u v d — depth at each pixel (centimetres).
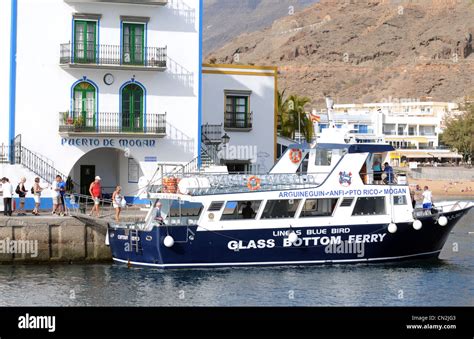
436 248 3825
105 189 5122
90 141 4800
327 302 3030
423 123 14988
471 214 6731
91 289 3219
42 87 4709
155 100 4922
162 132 4897
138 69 4850
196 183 3534
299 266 3603
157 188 3678
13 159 4603
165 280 3375
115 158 5138
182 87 4972
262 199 3556
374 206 3666
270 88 5641
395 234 3672
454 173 11506
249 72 5591
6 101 4688
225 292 3175
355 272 3556
